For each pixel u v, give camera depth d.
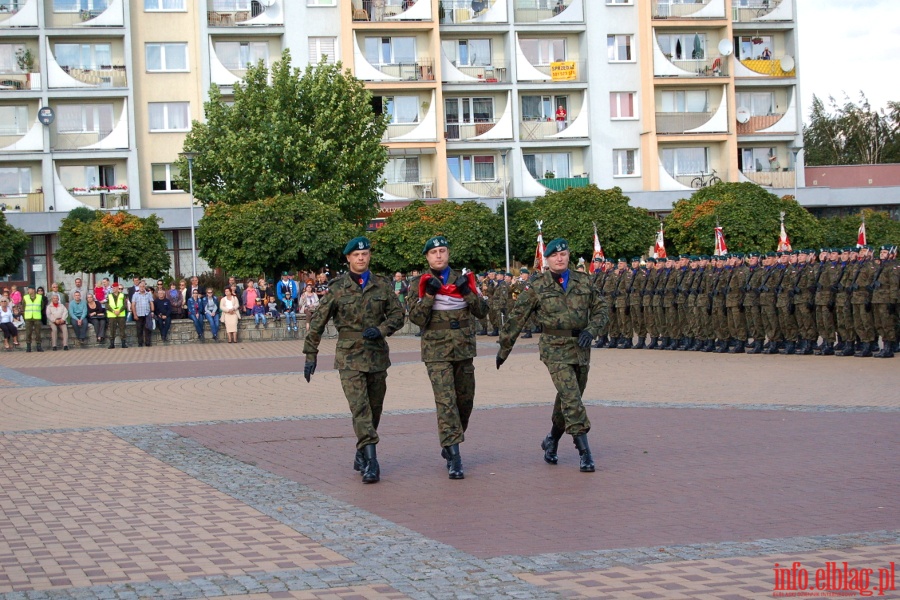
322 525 8.03
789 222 45.44
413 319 9.99
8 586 6.54
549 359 10.19
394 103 54.03
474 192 54.69
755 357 22.33
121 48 51.31
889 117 85.19
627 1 55.31
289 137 41.84
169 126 51.81
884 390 15.31
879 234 50.47
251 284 35.91
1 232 42.53
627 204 45.84
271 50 53.16
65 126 50.91
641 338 26.62
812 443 11.01
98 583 6.58
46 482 10.09
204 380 20.47
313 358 10.16
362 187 44.22
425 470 10.27
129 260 41.97
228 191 42.72
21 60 50.06
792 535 7.37
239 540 7.63
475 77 54.59
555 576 6.48
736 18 56.75
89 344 33.41
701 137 55.44
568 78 54.88
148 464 10.91
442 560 6.91
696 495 8.74
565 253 10.21
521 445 11.55
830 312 21.69
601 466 10.18
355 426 9.91
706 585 6.21
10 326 32.28
